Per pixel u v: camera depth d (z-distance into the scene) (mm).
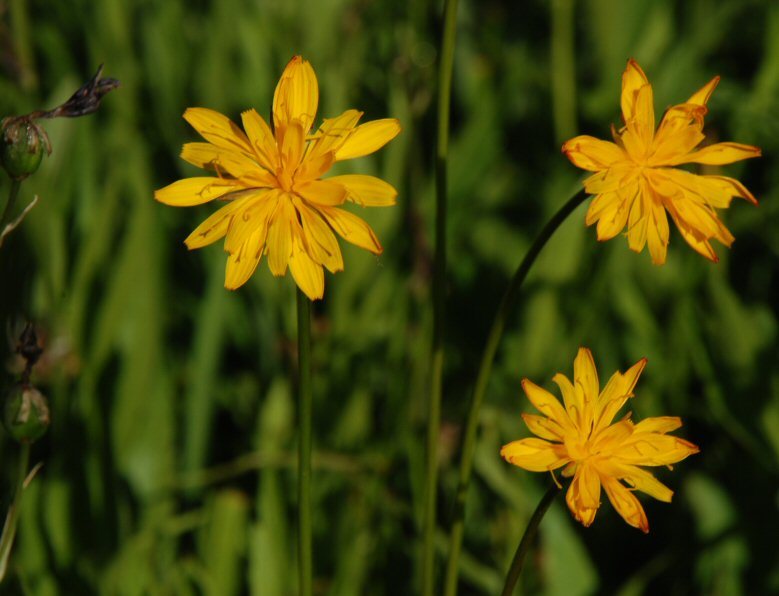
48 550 487
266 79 537
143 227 504
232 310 523
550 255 523
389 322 521
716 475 513
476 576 493
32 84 521
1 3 520
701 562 502
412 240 537
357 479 499
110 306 500
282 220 401
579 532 514
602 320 520
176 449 517
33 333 415
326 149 405
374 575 499
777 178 531
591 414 406
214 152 404
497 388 519
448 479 506
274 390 506
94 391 496
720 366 512
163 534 495
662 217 403
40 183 502
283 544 491
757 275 541
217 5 530
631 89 406
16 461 503
